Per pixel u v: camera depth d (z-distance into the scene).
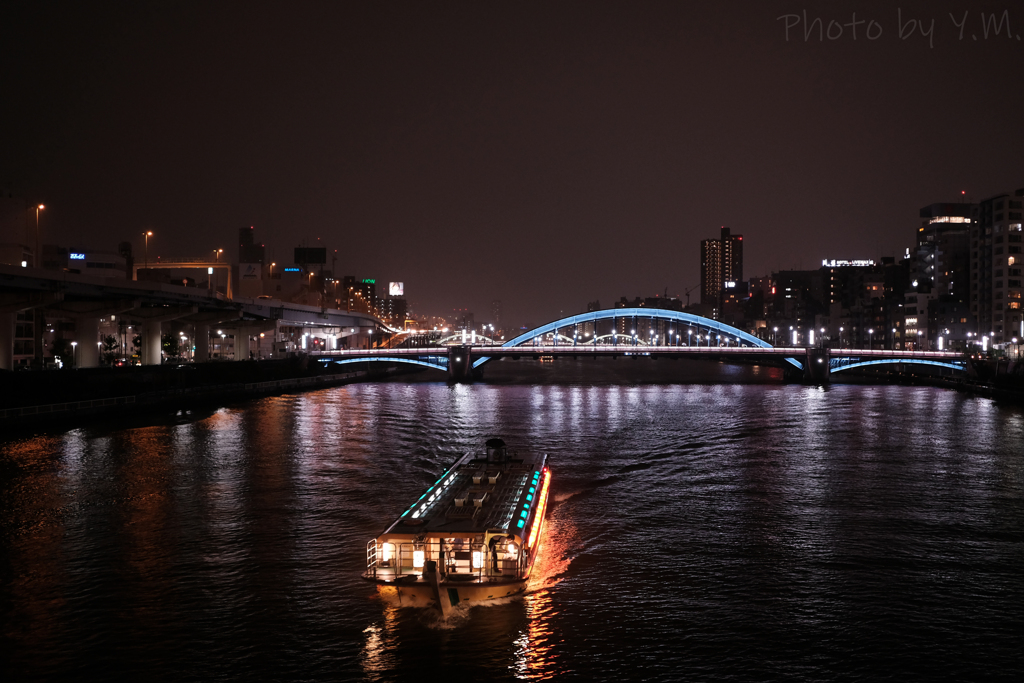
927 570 43.09
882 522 52.62
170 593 39.00
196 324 162.75
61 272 98.94
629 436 92.31
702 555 45.38
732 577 41.69
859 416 113.38
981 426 101.44
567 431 96.44
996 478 67.00
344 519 52.34
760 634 34.97
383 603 37.50
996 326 196.38
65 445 80.88
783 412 119.50
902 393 157.50
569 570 42.72
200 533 49.00
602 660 32.59
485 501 43.75
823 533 49.94
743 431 96.81
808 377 191.62
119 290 113.19
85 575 41.53
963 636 35.00
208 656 32.75
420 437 89.81
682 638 34.53
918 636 34.97
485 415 113.88
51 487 61.47
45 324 155.38
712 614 36.97
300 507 55.47
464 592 36.44
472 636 34.59
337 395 147.88
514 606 37.28
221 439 86.50
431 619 36.16
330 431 94.12
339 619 36.00
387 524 51.06
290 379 160.62
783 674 31.67
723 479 66.56
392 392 158.25
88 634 34.62
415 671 31.70
